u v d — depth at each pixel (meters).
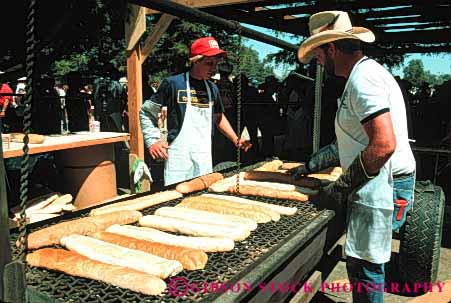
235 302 1.28
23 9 4.81
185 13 2.04
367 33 2.12
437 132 7.10
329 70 2.18
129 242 1.73
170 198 2.53
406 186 2.28
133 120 5.46
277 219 2.17
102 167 4.36
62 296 1.33
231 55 11.38
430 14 7.09
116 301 1.31
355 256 2.16
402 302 3.24
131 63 5.36
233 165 3.93
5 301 1.28
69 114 5.58
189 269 1.53
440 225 3.13
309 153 5.82
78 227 1.83
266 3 6.04
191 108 3.23
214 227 1.91
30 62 1.25
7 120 4.66
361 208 2.08
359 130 2.04
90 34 7.22
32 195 4.01
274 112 8.48
